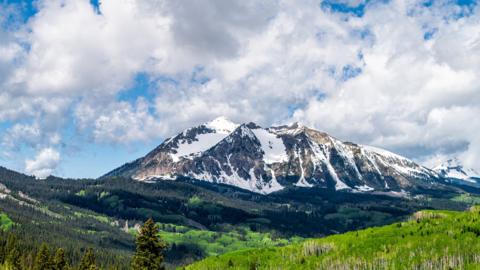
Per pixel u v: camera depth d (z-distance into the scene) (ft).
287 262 534.37
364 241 537.24
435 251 458.91
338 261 489.26
